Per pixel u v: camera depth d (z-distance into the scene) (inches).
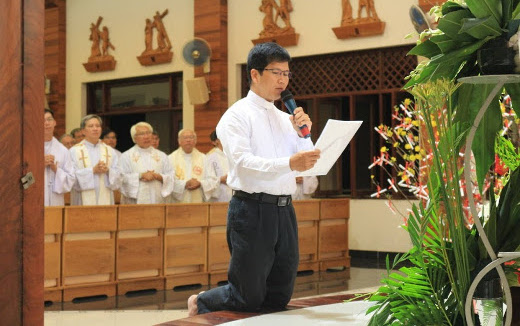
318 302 146.3
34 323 91.9
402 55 410.0
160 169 345.7
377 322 76.7
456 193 70.1
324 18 430.0
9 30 89.9
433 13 82.6
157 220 296.0
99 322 217.6
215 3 463.8
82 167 319.3
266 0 448.1
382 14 409.1
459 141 73.5
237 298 137.6
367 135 435.5
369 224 423.2
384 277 76.4
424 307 73.5
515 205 73.2
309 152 122.1
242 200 136.4
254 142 136.3
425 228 73.9
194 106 473.1
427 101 69.9
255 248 135.2
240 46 461.7
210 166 363.6
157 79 508.4
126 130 536.4
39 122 92.9
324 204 359.9
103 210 280.2
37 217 92.7
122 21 513.3
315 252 357.4
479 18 68.0
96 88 540.4
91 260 278.5
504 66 67.9
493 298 70.9
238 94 465.1
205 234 313.7
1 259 89.0
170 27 490.6
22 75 91.2
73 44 536.4
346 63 429.7
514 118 85.7
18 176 90.7
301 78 446.3
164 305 254.8
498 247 72.8
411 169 118.3
